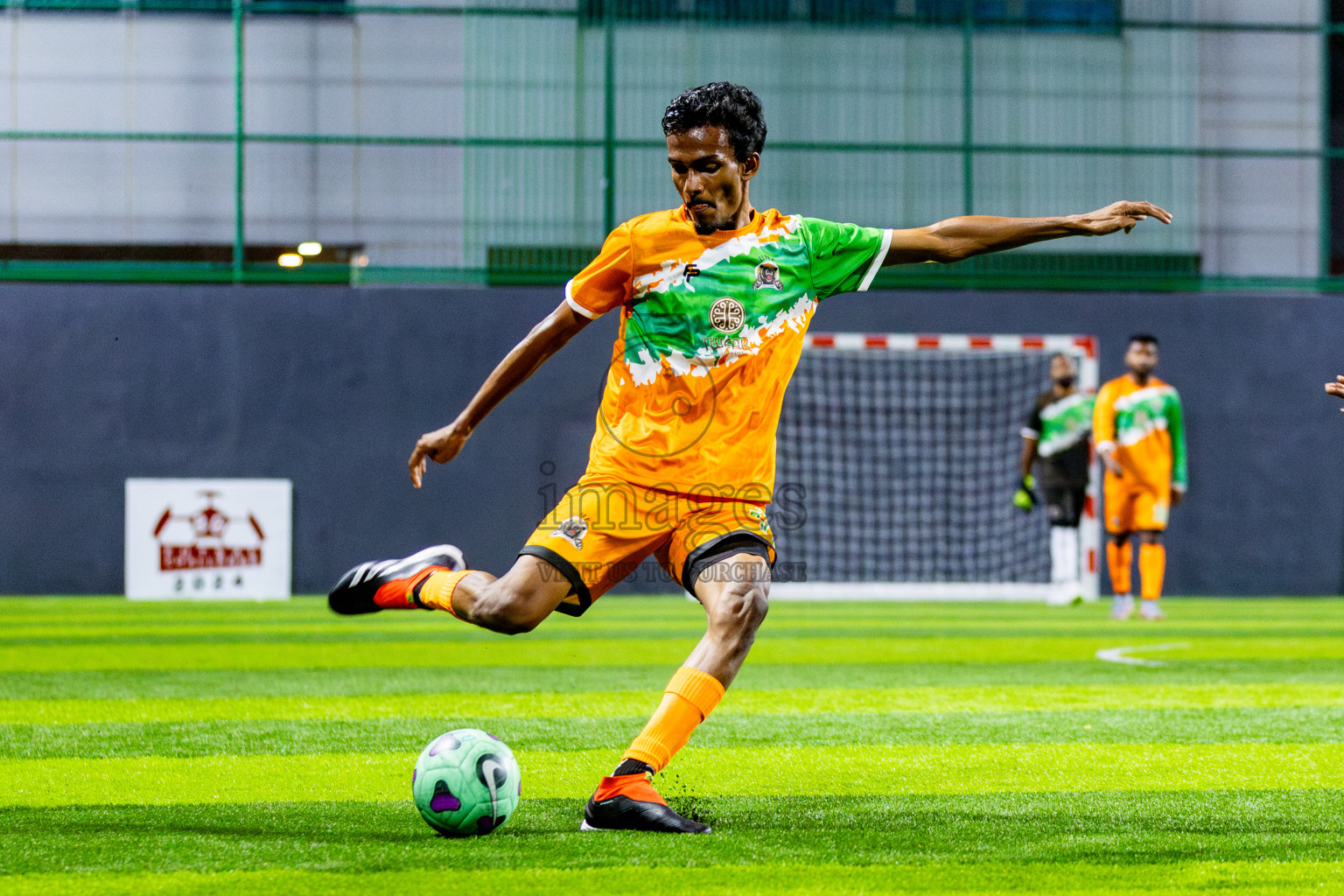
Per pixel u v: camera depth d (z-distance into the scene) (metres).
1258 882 6.43
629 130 34.09
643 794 7.38
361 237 34.12
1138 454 24.75
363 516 32.56
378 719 12.24
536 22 34.03
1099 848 7.09
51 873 6.48
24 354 32.22
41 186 34.16
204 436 32.47
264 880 6.33
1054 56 34.91
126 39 34.91
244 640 20.95
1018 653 18.77
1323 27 35.50
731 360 7.52
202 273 32.75
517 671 16.50
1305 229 35.03
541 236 33.81
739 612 7.46
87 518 32.19
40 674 16.25
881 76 34.62
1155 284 33.91
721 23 34.31
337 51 34.72
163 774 9.37
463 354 33.06
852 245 7.79
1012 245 7.79
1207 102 35.25
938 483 33.28
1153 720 12.09
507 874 6.44
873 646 19.84
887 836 7.32
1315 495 33.56
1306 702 13.45
